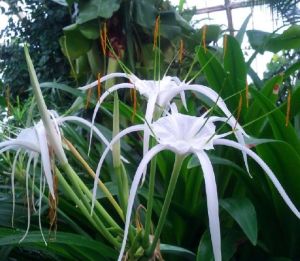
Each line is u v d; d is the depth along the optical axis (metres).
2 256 0.35
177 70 0.64
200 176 0.37
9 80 1.36
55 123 0.25
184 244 0.39
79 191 0.25
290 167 0.33
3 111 0.38
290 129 0.34
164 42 0.66
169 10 0.69
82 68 0.68
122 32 0.64
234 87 0.41
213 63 0.41
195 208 0.37
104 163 0.43
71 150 0.27
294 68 0.41
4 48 1.40
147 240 0.25
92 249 0.31
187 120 0.22
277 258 0.34
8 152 0.29
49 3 1.32
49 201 0.26
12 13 1.39
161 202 0.38
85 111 0.59
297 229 0.36
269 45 0.57
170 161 0.37
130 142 0.49
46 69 1.29
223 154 0.40
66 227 0.38
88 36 0.62
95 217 0.25
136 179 0.20
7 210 0.36
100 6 0.62
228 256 0.32
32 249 0.38
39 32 1.33
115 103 0.26
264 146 0.33
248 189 0.36
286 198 0.21
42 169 0.25
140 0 0.65
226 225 0.38
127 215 0.20
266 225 0.37
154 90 0.26
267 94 0.40
